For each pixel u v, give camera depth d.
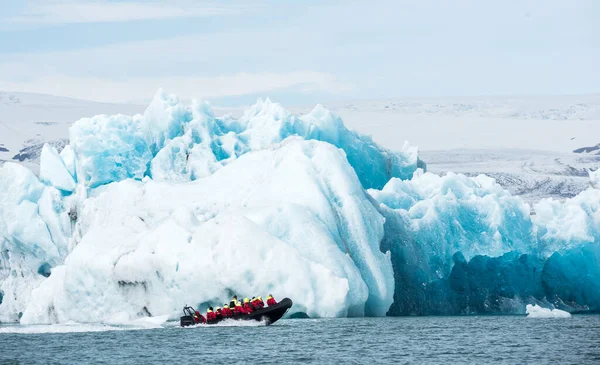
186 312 197.38
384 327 185.38
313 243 199.88
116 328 188.50
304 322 193.75
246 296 192.62
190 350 154.00
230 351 152.38
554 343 162.75
